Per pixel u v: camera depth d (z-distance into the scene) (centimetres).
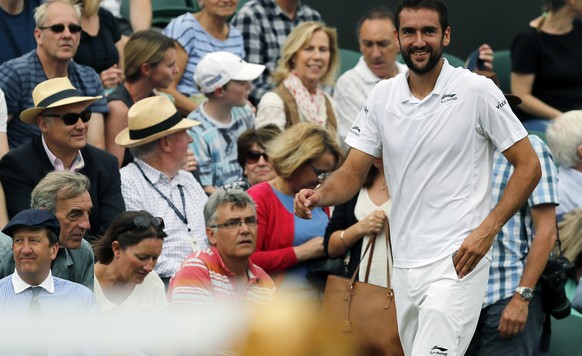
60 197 1688
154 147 1998
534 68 2850
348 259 1984
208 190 2244
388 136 1620
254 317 1756
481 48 2741
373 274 1877
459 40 3042
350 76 2589
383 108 1630
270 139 2134
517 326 1888
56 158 1920
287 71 2461
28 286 1576
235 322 1741
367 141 1655
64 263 1683
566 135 2267
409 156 1602
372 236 1888
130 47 2223
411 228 1614
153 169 2000
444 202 1590
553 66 2836
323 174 1967
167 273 1941
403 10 1583
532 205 1906
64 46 2123
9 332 1539
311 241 1969
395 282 1647
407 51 1580
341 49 2959
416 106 1602
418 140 1595
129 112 2009
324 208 2062
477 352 1939
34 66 2130
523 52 2850
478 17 3039
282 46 2527
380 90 1639
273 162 1967
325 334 1812
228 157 2312
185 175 2044
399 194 1623
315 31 2461
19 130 2125
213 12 2577
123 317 1706
